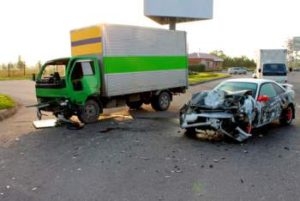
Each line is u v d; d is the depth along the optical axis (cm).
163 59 1551
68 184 589
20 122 1273
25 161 738
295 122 1230
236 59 11594
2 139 966
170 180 607
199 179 612
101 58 1273
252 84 1057
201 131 1020
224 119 908
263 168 679
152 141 923
